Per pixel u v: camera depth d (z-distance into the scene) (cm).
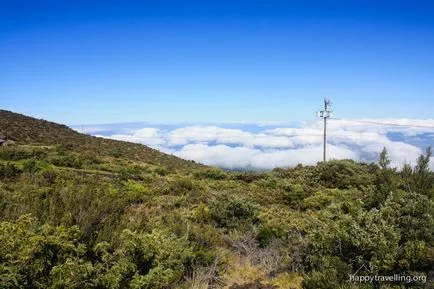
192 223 1159
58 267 492
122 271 557
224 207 1305
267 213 1389
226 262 852
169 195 1886
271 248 938
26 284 470
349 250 804
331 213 982
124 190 1780
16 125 6475
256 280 790
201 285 717
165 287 643
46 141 5975
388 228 812
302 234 1033
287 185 2378
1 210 641
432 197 1108
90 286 523
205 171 3409
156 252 654
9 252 479
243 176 3156
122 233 627
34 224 565
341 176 2675
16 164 3050
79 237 584
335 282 686
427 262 733
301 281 780
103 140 7075
